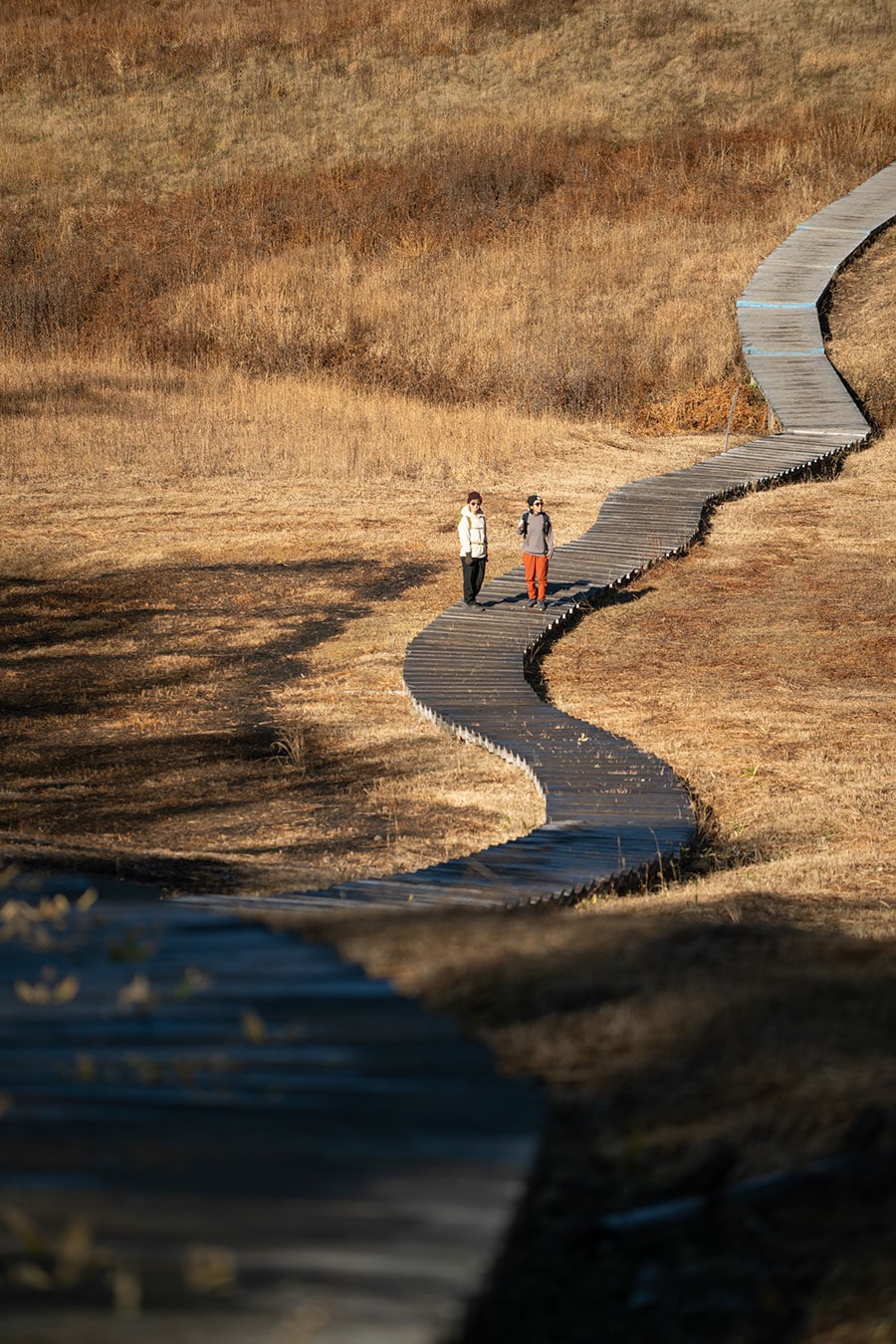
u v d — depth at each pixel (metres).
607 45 173.38
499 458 89.38
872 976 14.07
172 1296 6.36
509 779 39.12
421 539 72.75
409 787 38.84
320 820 35.50
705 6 183.25
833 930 20.66
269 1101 8.54
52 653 56.53
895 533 72.12
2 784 40.16
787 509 77.81
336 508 77.94
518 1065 10.99
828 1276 8.55
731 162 142.12
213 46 173.25
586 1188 9.45
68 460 84.69
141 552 70.06
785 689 48.56
